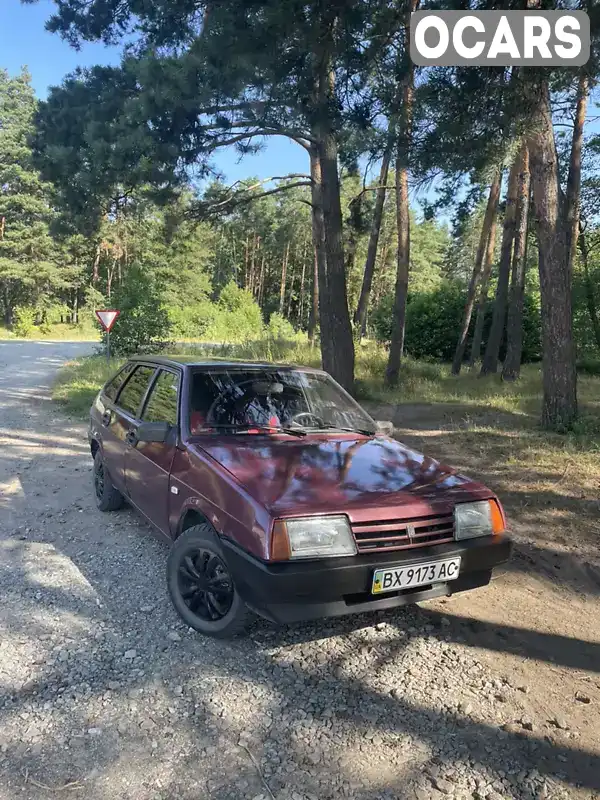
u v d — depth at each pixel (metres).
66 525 5.18
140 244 53.75
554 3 6.63
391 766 2.44
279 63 7.40
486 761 2.49
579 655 3.36
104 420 5.31
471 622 3.72
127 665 3.07
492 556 3.34
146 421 4.42
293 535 2.89
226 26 7.31
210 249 67.19
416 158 7.19
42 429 9.84
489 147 6.84
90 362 19.61
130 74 10.20
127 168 10.15
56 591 3.90
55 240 13.04
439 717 2.76
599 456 7.87
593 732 2.70
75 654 3.16
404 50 7.21
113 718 2.66
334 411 4.52
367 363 19.23
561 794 2.32
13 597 3.80
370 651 3.33
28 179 48.28
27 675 2.96
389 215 41.38
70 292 59.12
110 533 4.99
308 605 2.89
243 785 2.30
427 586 3.21
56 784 2.27
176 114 8.99
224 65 7.68
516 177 18.72
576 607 3.96
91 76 11.11
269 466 3.43
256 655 3.23
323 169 11.61
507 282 20.16
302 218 46.97
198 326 47.75
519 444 8.66
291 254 67.44
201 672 3.04
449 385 16.69
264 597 2.84
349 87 7.95
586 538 5.16
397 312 16.59
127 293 21.81
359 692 2.94
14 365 21.67
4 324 55.62
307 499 3.07
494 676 3.12
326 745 2.54
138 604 3.75
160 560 4.44
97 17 10.86
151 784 2.29
